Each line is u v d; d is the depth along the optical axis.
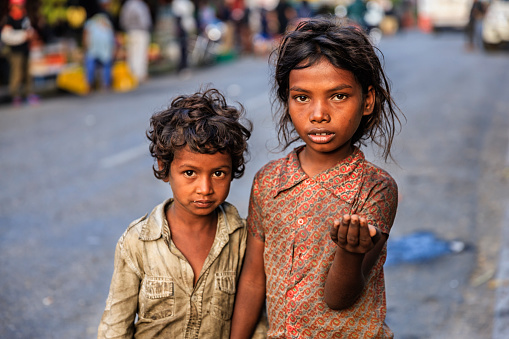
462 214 4.68
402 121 8.37
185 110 1.57
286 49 1.53
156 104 10.48
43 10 12.67
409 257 3.97
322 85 1.46
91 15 14.59
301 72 1.48
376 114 1.63
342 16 1.85
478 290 3.49
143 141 7.67
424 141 7.14
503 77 12.83
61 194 5.56
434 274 3.72
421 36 29.05
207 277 1.66
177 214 1.66
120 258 1.65
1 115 9.67
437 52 19.31
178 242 1.66
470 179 5.59
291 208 1.58
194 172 1.57
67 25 14.31
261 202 1.64
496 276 3.63
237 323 1.70
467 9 26.95
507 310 3.16
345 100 1.48
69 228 4.72
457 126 7.97
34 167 6.50
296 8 23.31
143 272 1.64
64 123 8.95
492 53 18.36
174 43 17.19
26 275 3.89
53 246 4.36
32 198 5.44
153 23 17.11
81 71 12.12
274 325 1.61
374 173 1.58
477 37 20.84
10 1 10.48
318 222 1.55
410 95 10.78
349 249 1.32
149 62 15.63
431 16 27.45
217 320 1.67
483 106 9.47
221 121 1.57
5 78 11.79
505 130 7.69
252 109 9.51
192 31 16.77
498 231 4.32
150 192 5.63
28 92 10.83
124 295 1.64
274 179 1.62
